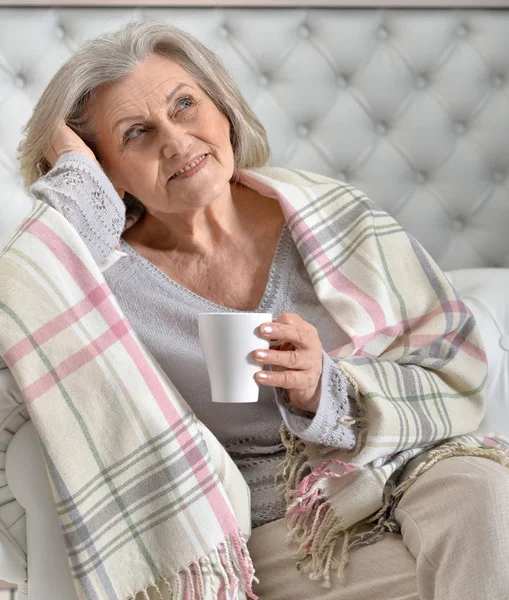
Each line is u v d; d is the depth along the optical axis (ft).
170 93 4.39
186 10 6.54
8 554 3.60
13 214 6.43
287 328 3.70
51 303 3.63
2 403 3.53
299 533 4.15
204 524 3.63
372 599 3.77
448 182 6.90
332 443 4.05
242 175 4.91
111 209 4.27
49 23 6.40
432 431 4.29
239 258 4.74
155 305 4.60
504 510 3.38
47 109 4.52
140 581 3.58
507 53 6.80
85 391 3.59
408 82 6.77
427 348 4.72
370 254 4.75
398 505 4.01
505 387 5.71
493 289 6.18
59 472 3.48
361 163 6.82
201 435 3.81
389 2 6.67
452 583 3.33
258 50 6.61
